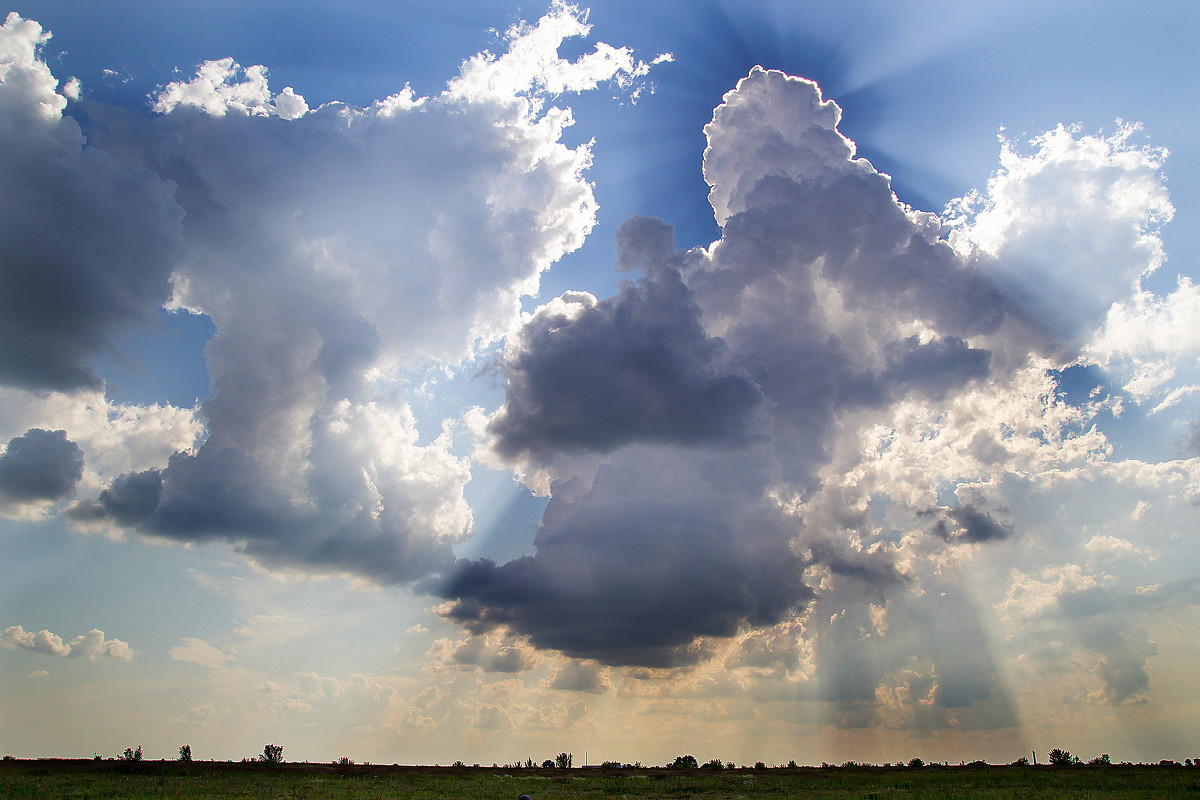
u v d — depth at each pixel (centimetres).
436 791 5278
